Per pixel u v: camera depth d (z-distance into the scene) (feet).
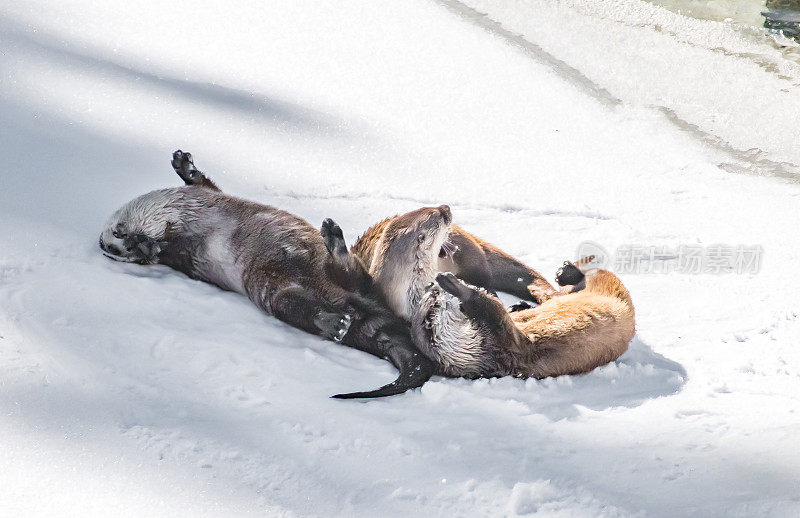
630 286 46.47
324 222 37.63
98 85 69.77
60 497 25.94
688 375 36.27
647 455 29.17
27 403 30.53
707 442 30.04
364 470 28.09
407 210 55.16
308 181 59.26
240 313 39.47
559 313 36.94
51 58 73.05
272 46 86.53
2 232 44.83
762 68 86.63
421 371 34.73
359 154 64.80
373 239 41.34
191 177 44.42
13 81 66.90
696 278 47.50
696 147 70.44
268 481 27.25
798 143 71.00
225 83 75.61
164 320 38.09
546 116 75.46
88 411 30.42
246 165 60.54
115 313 38.01
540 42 93.25
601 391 34.94
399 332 36.94
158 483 26.78
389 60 85.61
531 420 31.96
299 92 75.77
